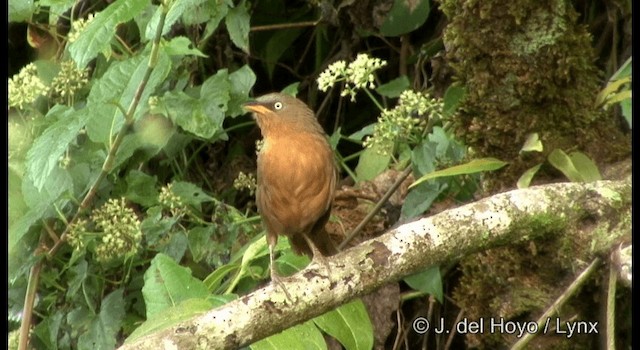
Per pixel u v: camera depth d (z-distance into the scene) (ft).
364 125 40.81
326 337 32.55
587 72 30.68
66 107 32.73
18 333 34.65
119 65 31.01
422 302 35.24
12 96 33.19
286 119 28.91
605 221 27.66
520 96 30.22
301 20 40.06
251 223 35.45
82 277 33.60
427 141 32.73
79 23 33.63
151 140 34.06
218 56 38.93
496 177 30.76
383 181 35.32
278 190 29.04
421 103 31.78
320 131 29.66
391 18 36.52
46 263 34.24
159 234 33.35
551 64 29.99
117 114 30.68
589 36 30.45
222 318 23.52
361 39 39.58
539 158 30.37
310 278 24.54
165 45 30.91
